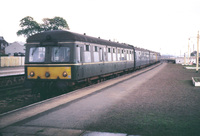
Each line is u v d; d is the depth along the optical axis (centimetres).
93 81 1377
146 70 2881
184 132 466
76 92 1010
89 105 734
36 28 5728
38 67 1027
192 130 478
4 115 622
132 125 514
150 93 978
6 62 3784
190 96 898
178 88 1142
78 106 721
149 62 3978
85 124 527
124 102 780
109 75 1586
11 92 1295
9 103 1048
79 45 1042
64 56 996
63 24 5794
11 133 472
